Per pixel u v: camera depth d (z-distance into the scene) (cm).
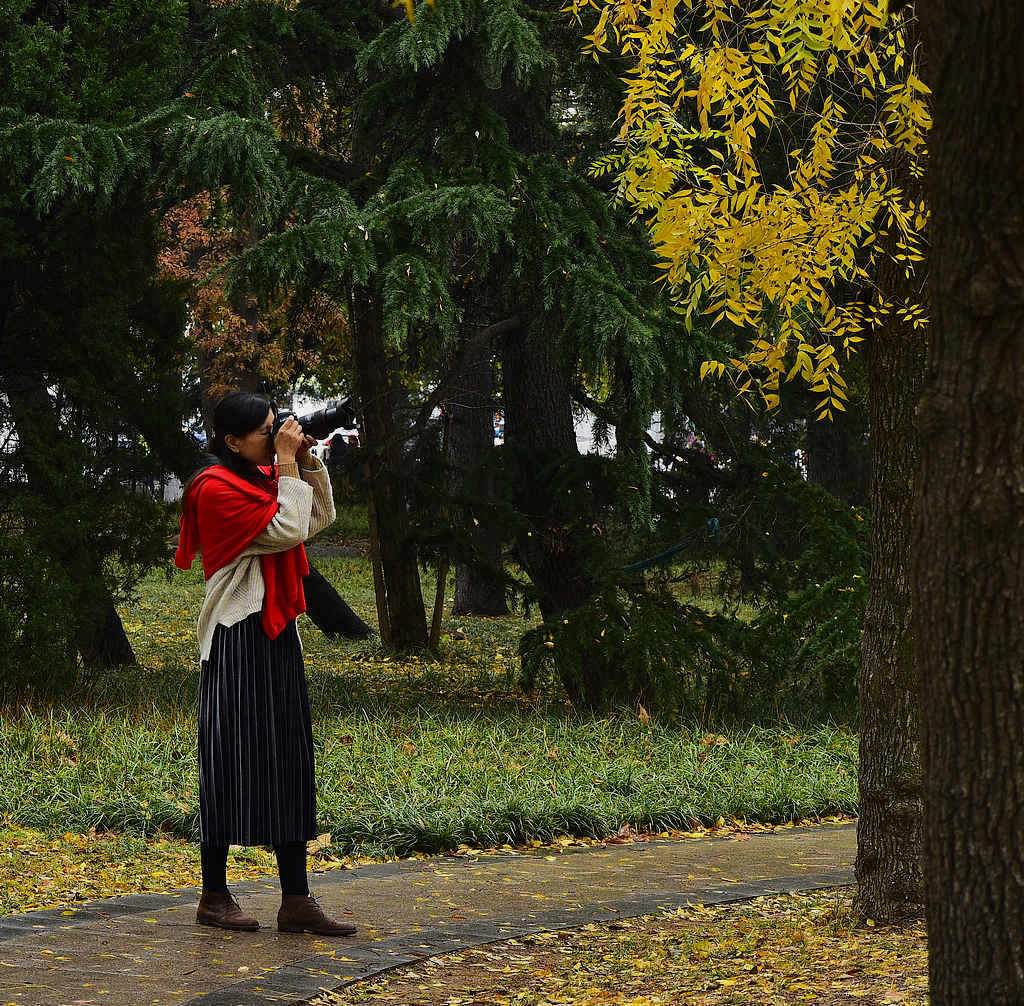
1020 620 246
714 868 725
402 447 1453
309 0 1405
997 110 239
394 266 1014
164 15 1234
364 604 2369
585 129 1392
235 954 478
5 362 1180
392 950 499
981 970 250
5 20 1148
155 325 1277
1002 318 244
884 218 566
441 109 1151
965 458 250
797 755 1098
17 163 1045
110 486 1227
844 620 1236
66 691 1121
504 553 1398
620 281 1123
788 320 514
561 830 818
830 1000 423
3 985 430
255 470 519
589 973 486
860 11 500
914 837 579
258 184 1038
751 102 505
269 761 502
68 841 708
